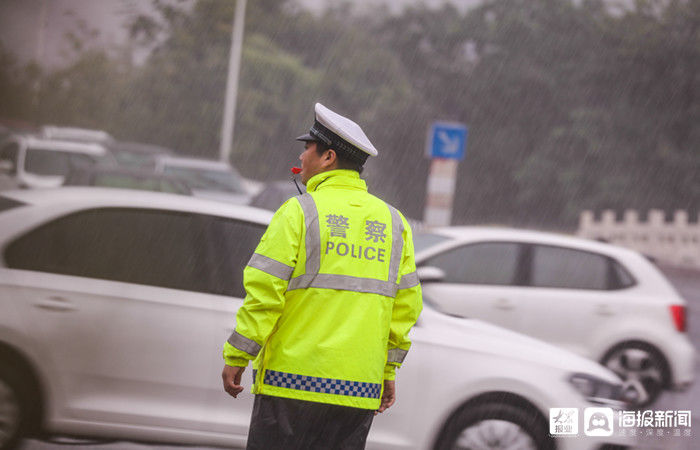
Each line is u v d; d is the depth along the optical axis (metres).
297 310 5.21
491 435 8.00
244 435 7.82
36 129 78.06
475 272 12.79
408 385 7.91
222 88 79.75
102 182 22.11
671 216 66.69
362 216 5.39
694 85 67.19
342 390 5.20
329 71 83.38
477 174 75.12
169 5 80.38
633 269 13.13
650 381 12.73
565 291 12.82
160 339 7.71
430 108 81.25
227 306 7.91
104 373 7.64
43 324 7.54
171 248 7.98
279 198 27.03
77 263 7.78
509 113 74.31
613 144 67.88
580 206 68.00
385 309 5.39
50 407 7.59
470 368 7.98
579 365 8.41
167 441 7.75
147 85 80.75
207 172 31.33
